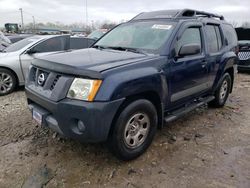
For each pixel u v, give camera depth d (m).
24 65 6.02
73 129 2.62
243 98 6.16
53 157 3.10
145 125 3.12
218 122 4.42
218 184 2.66
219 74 4.71
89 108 2.46
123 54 3.25
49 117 2.83
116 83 2.55
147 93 3.02
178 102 3.71
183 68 3.54
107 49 3.73
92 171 2.84
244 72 9.96
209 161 3.10
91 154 3.18
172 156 3.20
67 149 3.29
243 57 9.34
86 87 2.51
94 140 2.60
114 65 2.73
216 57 4.49
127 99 2.79
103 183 2.65
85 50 3.69
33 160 3.03
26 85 3.24
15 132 3.74
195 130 4.03
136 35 3.81
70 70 2.62
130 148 2.96
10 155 3.13
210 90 4.66
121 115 2.73
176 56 3.41
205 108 5.20
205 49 4.14
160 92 3.14
